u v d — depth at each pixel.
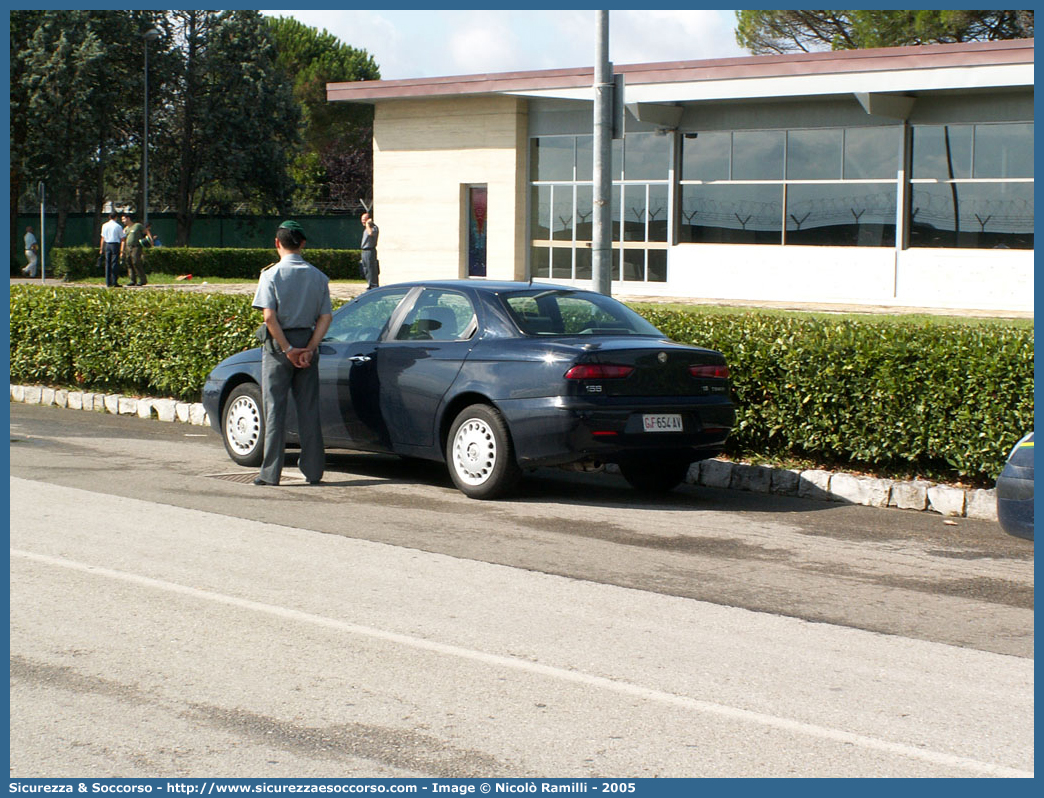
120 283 36.62
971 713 4.92
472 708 4.86
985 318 20.84
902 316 21.22
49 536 7.77
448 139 32.22
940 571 7.41
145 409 14.25
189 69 56.47
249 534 7.99
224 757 4.35
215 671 5.26
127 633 5.78
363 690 5.05
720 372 9.55
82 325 15.10
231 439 10.89
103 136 53.78
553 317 9.67
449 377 9.55
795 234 27.75
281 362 9.90
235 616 6.09
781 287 27.67
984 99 25.17
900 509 9.49
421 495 9.62
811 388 10.16
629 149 29.88
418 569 7.14
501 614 6.22
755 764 4.34
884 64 24.83
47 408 14.99
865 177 26.78
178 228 57.31
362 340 10.31
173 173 58.56
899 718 4.84
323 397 10.38
